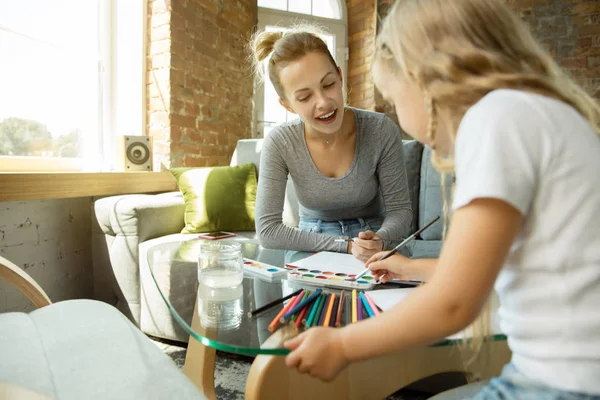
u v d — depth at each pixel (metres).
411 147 2.10
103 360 0.76
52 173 1.78
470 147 0.46
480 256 0.43
